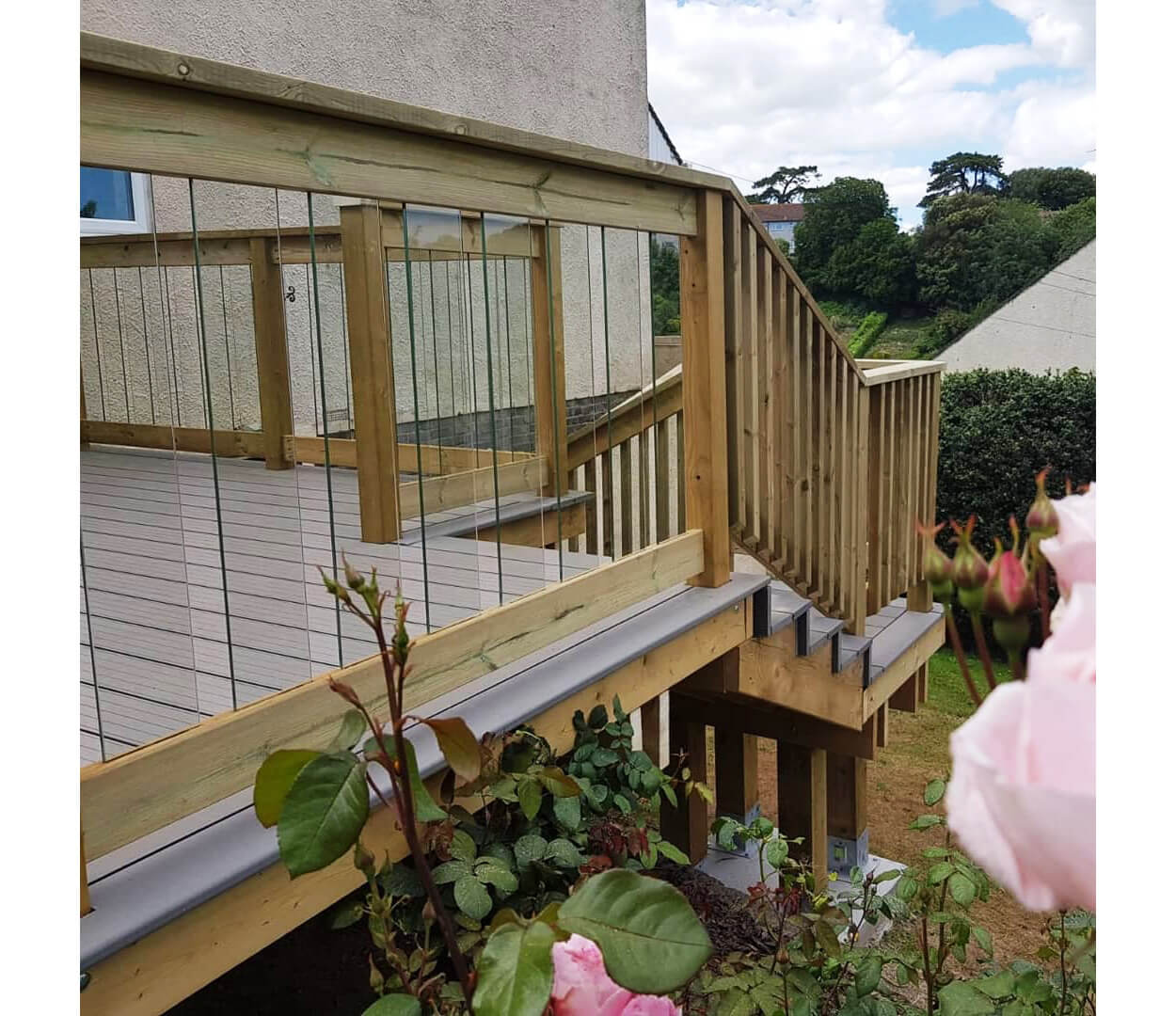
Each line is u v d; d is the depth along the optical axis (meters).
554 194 2.10
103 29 3.09
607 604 2.42
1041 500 0.45
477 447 2.41
